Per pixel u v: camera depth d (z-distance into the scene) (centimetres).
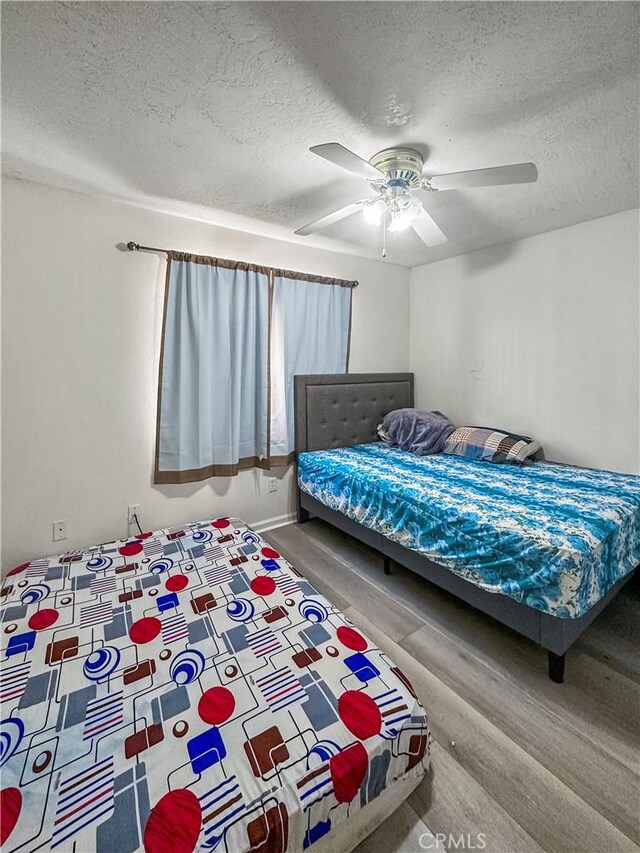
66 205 211
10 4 100
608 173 189
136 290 236
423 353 371
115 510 242
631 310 238
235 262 264
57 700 120
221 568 198
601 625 196
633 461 244
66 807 91
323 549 276
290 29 108
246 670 132
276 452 298
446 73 124
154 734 109
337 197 219
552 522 167
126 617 159
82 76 126
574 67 121
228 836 85
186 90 133
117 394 236
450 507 188
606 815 111
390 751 106
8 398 205
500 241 294
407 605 210
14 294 202
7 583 183
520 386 297
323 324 319
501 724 140
